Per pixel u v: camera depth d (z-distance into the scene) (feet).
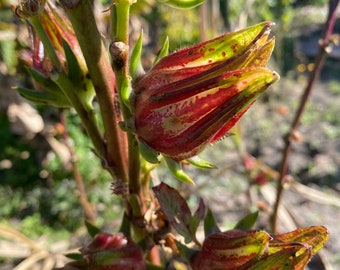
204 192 1.15
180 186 0.81
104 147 0.31
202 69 0.26
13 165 1.30
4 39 1.00
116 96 0.29
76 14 0.26
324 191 1.20
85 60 0.28
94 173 1.19
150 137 0.27
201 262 0.31
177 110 0.26
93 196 1.15
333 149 1.34
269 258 0.28
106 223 1.10
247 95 0.24
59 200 1.18
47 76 0.32
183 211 0.32
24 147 1.30
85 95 0.30
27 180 1.28
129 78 0.27
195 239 0.32
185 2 0.27
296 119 0.59
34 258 0.70
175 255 0.36
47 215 1.18
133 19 0.78
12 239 0.98
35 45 0.32
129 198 0.32
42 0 0.27
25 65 0.35
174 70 0.26
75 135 1.22
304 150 1.34
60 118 0.68
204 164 0.28
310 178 1.25
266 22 0.25
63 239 1.11
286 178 0.64
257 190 1.09
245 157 0.85
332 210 1.11
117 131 0.30
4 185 1.26
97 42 0.27
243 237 0.29
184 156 0.27
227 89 0.25
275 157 1.33
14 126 1.22
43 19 0.31
